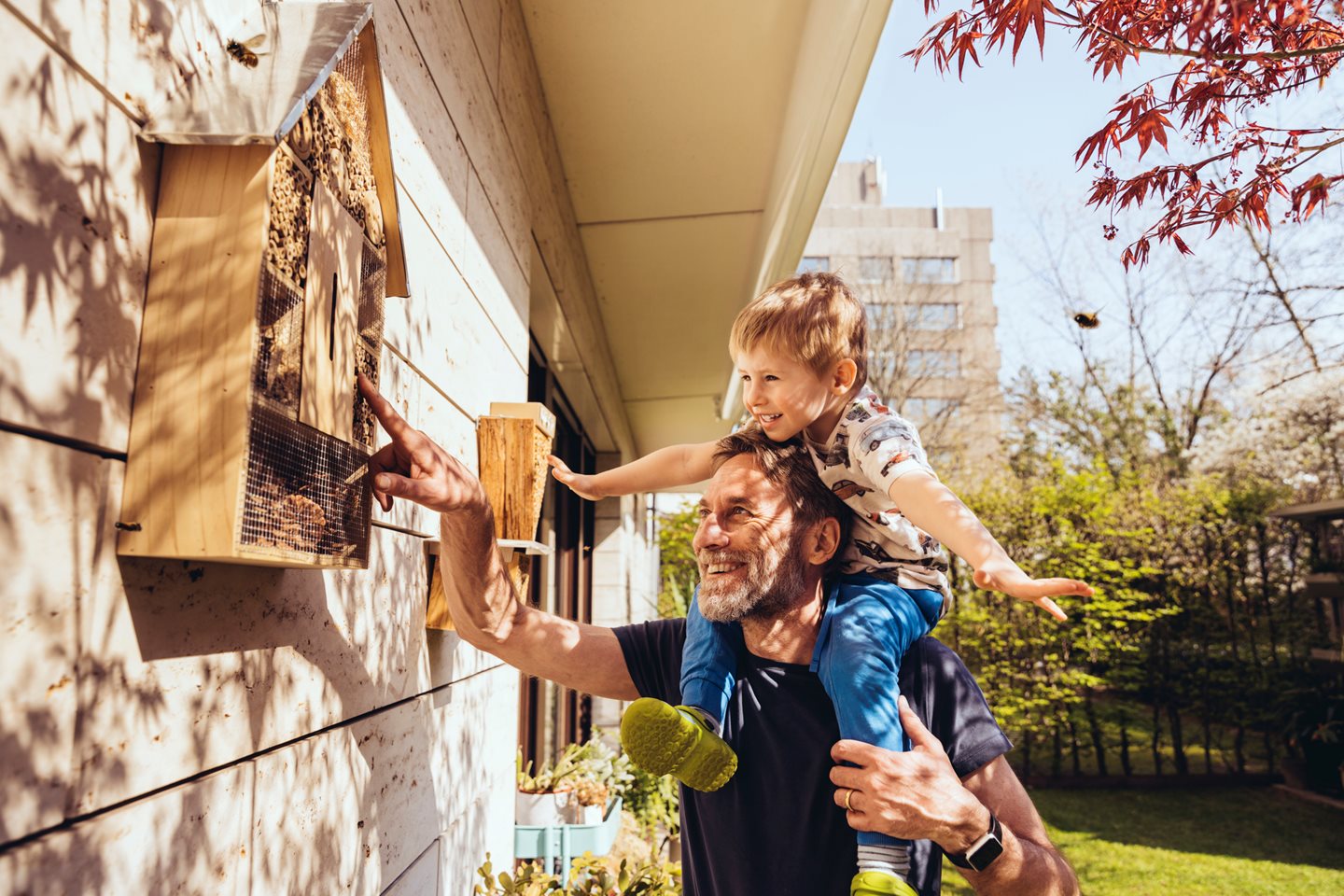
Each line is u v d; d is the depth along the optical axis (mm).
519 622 1667
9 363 611
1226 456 13445
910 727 1394
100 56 717
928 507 1414
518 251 2770
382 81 1242
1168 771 9344
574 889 2418
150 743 773
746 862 1468
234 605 936
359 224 1118
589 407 6352
